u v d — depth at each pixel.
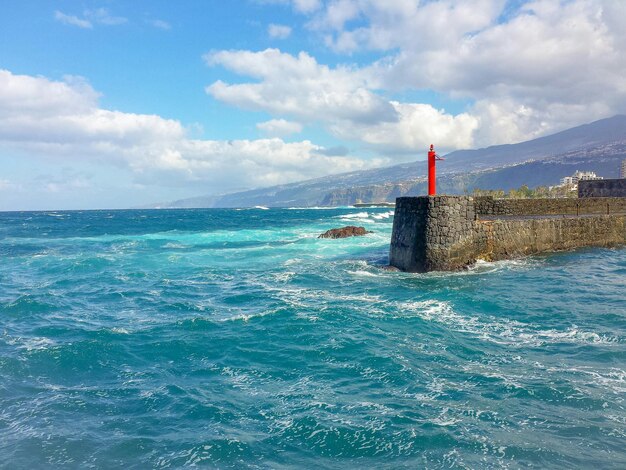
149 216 124.12
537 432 8.27
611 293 17.75
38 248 39.25
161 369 11.85
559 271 22.16
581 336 13.05
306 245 37.25
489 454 7.69
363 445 8.12
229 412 9.44
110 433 8.80
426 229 23.02
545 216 29.19
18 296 20.53
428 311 16.31
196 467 7.71
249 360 12.22
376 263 26.84
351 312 16.30
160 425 9.07
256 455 7.98
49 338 14.49
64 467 7.76
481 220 24.55
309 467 7.62
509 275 21.58
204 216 120.88
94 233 56.16
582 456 7.54
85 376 11.48
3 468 7.68
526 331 13.74
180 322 15.65
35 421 9.26
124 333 14.70
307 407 9.51
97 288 22.05
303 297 19.06
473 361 11.55
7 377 11.39
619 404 9.08
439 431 8.41
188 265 28.41
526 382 10.19
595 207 31.61
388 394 9.95
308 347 12.93
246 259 30.34
